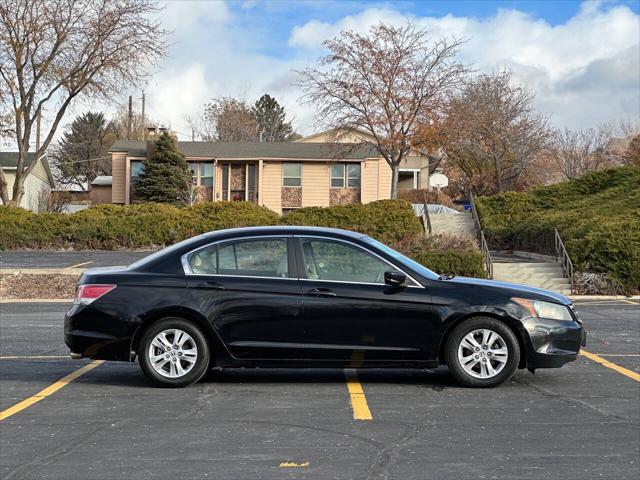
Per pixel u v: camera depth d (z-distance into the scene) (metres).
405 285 7.91
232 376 8.70
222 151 46.44
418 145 34.66
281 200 45.88
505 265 22.80
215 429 6.36
